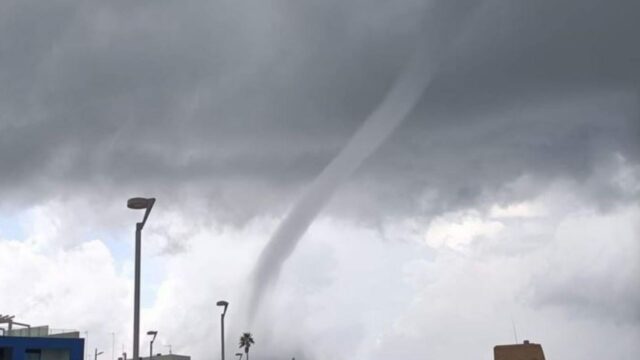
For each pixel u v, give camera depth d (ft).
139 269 103.86
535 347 185.37
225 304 181.06
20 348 208.03
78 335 237.86
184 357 397.80
